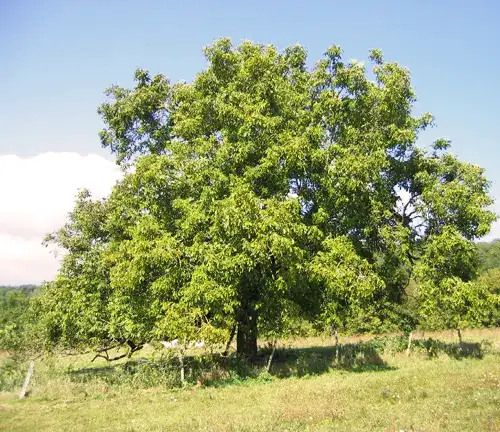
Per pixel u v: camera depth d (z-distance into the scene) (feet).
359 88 62.18
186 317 46.93
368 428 25.50
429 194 60.90
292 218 49.75
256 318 61.46
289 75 65.92
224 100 59.06
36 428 31.19
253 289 58.08
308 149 54.80
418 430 24.17
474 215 59.47
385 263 63.82
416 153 66.69
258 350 71.36
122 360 78.48
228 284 48.91
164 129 69.56
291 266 49.06
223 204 48.11
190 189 54.95
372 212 58.75
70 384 47.93
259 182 55.47
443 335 94.63
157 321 51.62
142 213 58.75
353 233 62.54
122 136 72.23
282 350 68.18
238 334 64.08
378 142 59.16
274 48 63.16
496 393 32.63
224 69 63.36
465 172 63.26
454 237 58.95
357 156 56.59
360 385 40.81
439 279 61.00
